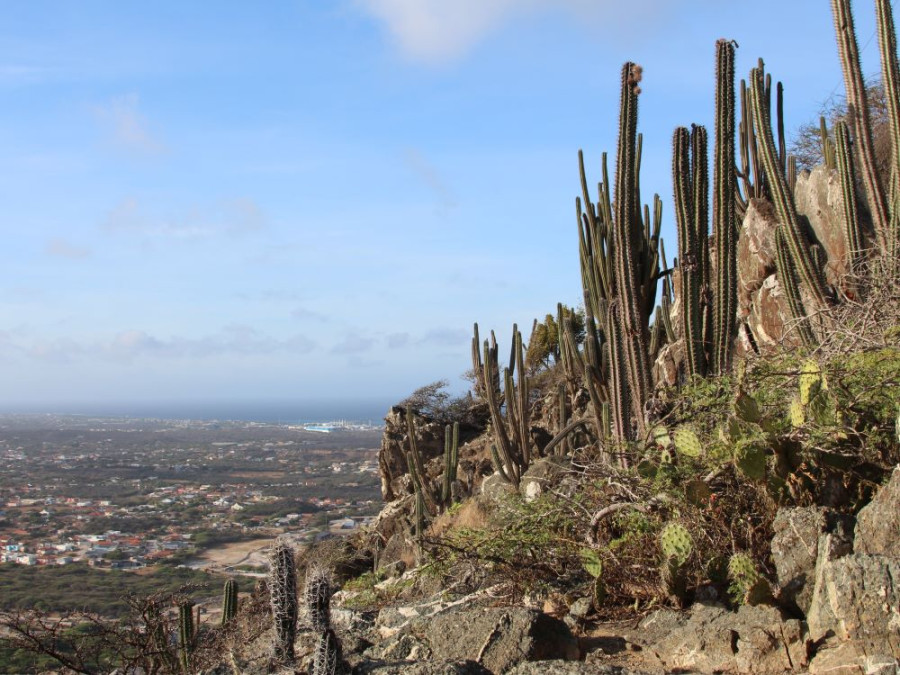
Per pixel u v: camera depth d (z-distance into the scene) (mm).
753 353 7125
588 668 4234
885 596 4023
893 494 4508
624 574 5832
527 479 10133
